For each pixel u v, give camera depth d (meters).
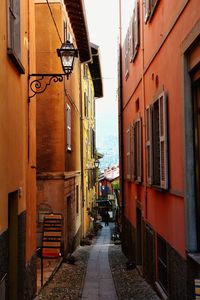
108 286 10.83
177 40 7.07
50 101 14.95
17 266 7.54
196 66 6.14
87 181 27.83
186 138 6.45
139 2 11.97
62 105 14.98
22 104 8.12
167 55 7.96
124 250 17.69
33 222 9.46
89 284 11.05
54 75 9.03
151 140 9.78
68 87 16.55
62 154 14.92
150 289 10.03
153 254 10.05
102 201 40.94
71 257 14.80
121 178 18.36
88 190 28.73
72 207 18.09
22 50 8.04
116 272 12.99
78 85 22.17
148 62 10.39
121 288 10.52
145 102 11.07
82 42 20.36
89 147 29.97
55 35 14.85
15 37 7.57
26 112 8.71
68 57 8.98
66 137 15.65
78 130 21.80
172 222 7.67
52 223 14.02
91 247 21.16
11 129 6.90
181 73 6.66
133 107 13.98
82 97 24.06
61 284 10.98
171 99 7.61
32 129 9.51
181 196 6.82
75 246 19.53
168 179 7.86
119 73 18.84
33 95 9.07
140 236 13.36
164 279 8.83
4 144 6.21
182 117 6.62
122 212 18.06
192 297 6.30
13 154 7.11
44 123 14.96
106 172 55.66
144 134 11.25
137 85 12.73
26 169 8.63
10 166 6.80
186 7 6.38
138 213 13.44
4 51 6.20
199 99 6.23
